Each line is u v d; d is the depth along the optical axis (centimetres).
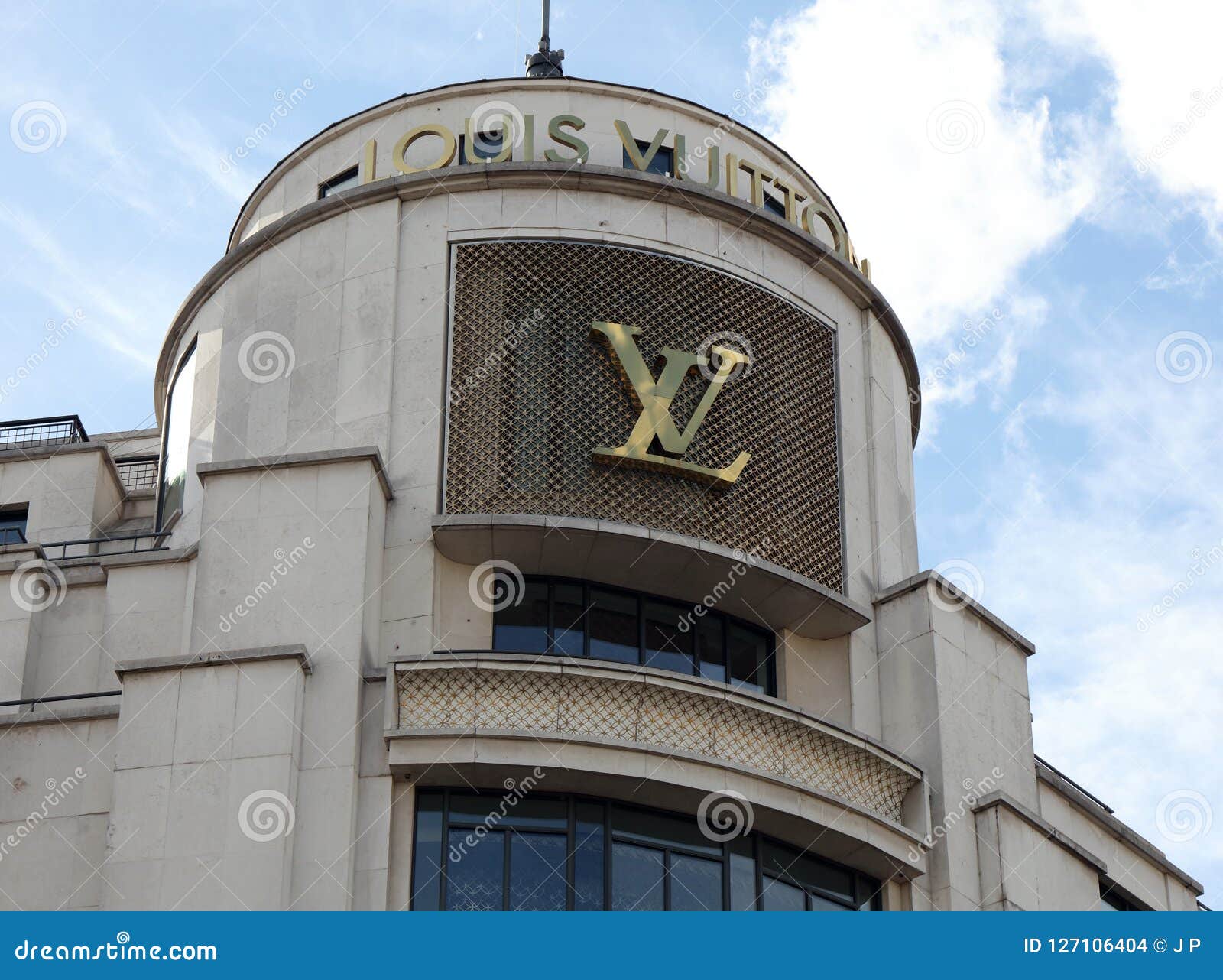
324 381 3528
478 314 3534
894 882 3359
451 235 3612
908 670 3519
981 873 3362
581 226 3616
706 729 3200
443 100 3872
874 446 3750
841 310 3822
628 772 3109
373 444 3428
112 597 3419
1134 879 3775
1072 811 3694
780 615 3494
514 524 3288
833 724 3275
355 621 3158
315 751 3047
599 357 3503
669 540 3328
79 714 3148
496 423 3438
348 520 3238
